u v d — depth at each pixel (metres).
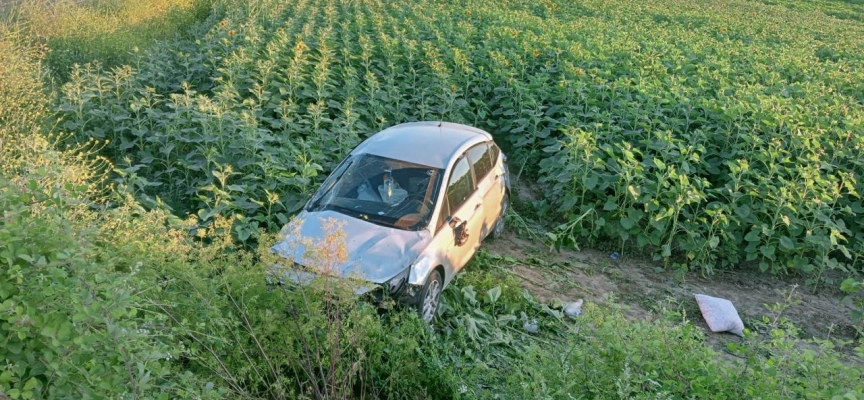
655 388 5.21
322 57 13.95
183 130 9.98
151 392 4.02
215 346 5.02
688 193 9.21
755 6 38.84
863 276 9.84
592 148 10.11
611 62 15.93
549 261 9.41
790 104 12.77
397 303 6.63
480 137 9.19
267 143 10.73
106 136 10.65
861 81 16.64
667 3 35.16
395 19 20.47
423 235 7.23
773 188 9.57
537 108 12.42
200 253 5.51
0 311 3.24
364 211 7.47
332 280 5.49
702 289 9.14
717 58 18.30
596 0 32.19
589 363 5.42
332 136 10.54
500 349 6.84
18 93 9.75
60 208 4.36
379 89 13.18
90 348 3.46
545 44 17.17
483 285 7.99
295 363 5.43
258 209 8.72
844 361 7.56
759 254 9.95
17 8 16.19
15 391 3.12
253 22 18.67
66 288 3.57
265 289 5.51
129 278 3.97
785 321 6.16
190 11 22.89
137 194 8.83
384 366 5.63
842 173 10.00
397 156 8.15
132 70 12.40
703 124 12.29
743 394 5.13
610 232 9.87
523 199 11.44
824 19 35.66
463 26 19.39
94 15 17.53
